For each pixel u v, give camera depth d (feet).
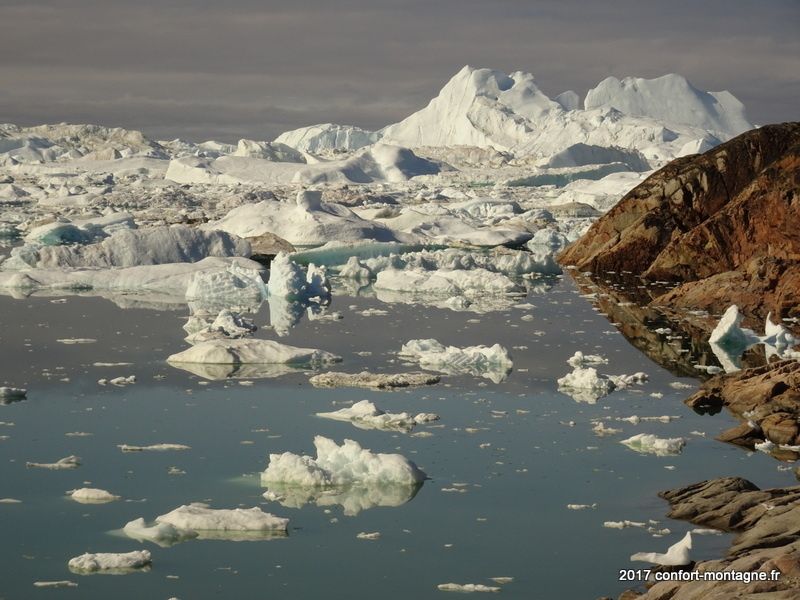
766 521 35.22
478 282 102.83
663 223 119.75
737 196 109.19
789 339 72.43
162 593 31.96
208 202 245.65
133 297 94.38
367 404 52.37
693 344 72.38
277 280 95.71
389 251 137.08
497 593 32.12
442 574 33.55
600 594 31.96
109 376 60.34
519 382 60.13
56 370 61.77
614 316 85.20
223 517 37.32
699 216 119.34
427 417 51.72
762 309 86.17
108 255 113.39
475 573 33.65
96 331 75.36
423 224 161.68
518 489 41.60
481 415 52.75
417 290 102.27
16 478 42.29
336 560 34.65
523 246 155.74
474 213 221.46
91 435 48.37
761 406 51.70
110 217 158.20
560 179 438.40
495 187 377.50
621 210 123.85
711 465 44.68
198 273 94.68
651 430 50.29
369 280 111.24
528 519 38.34
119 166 432.25
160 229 117.70
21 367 62.44
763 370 57.00
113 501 39.81
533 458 45.65
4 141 618.44
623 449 47.14
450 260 119.85
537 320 83.10
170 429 49.44
